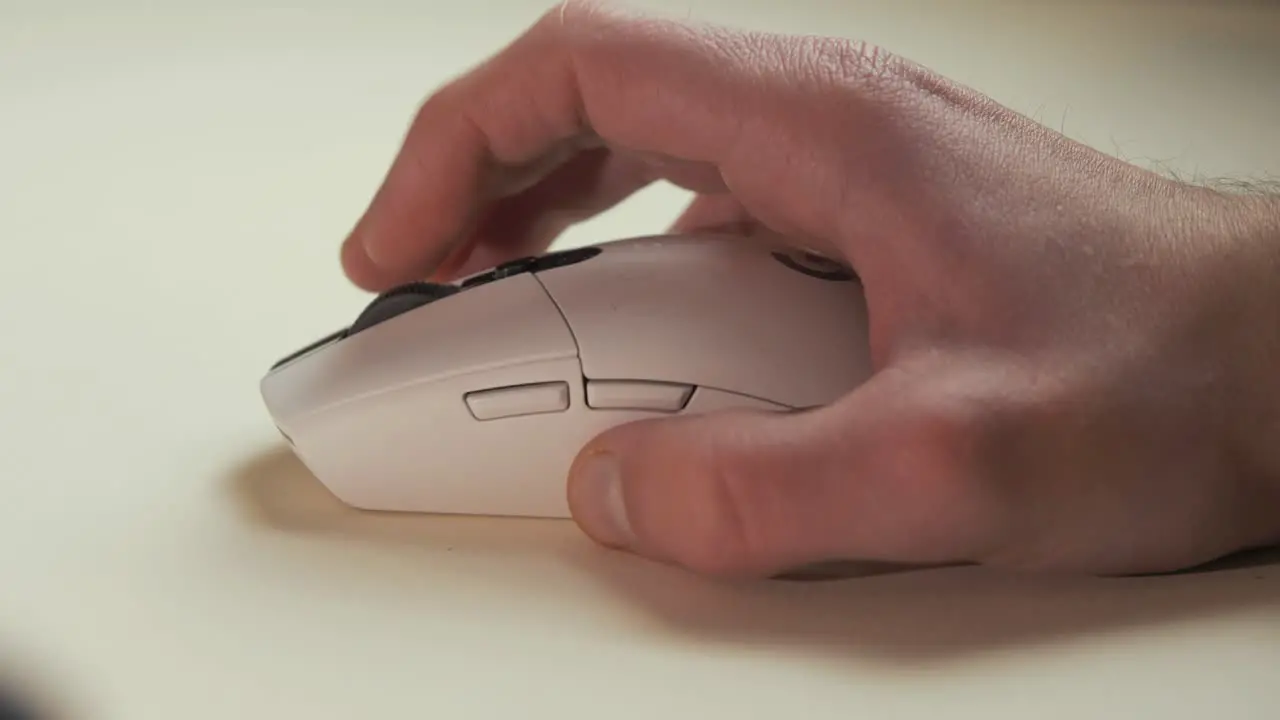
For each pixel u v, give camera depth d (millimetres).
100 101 705
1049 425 400
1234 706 384
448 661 397
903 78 435
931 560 407
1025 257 413
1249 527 419
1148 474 406
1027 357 406
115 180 609
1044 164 427
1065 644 401
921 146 423
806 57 438
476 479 441
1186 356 410
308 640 401
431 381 435
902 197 419
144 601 410
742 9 931
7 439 459
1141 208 424
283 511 442
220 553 426
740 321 440
